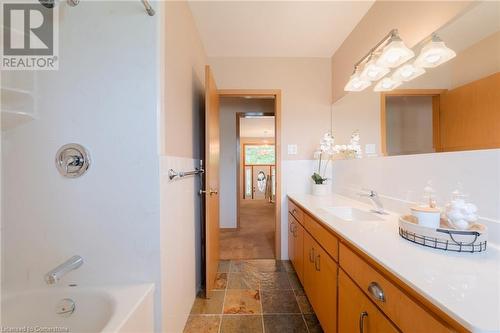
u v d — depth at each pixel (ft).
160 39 3.72
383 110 5.27
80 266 3.63
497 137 2.85
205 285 6.22
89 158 3.61
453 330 1.65
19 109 3.52
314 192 7.70
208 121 5.83
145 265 3.66
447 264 2.35
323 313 4.33
